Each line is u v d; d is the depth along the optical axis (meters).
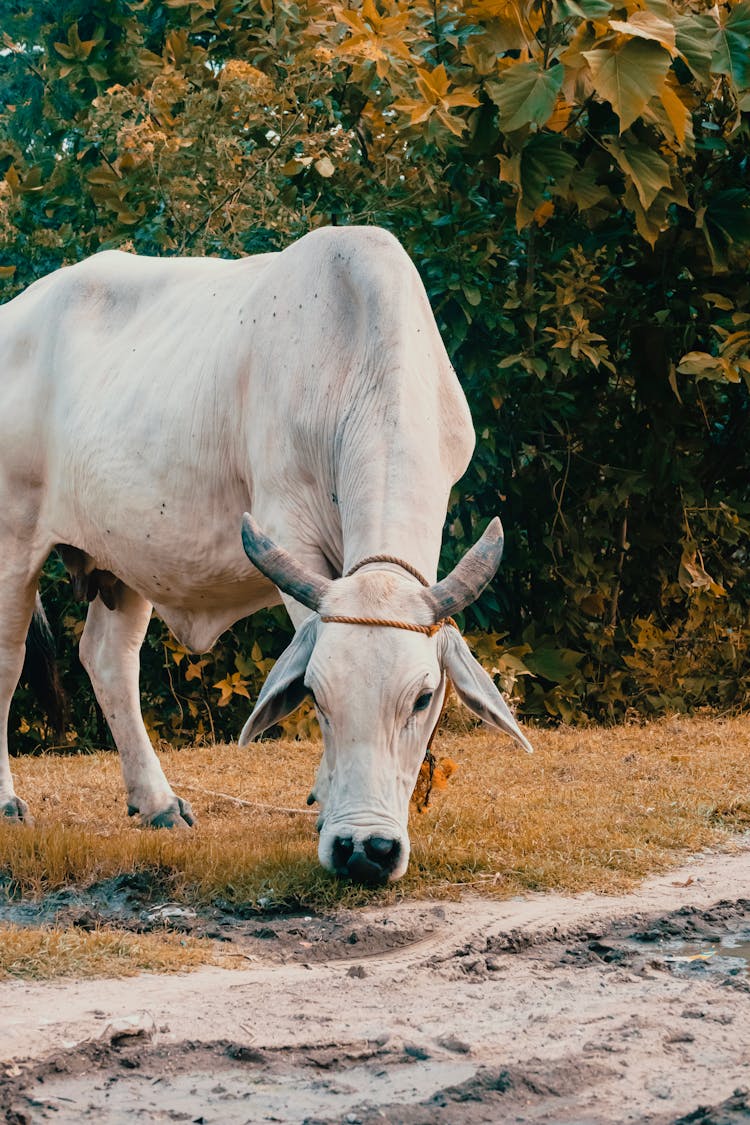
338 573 5.15
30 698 9.23
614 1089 2.99
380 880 4.13
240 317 5.32
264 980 3.82
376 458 4.68
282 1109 2.92
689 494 9.23
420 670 4.15
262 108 8.82
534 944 4.21
